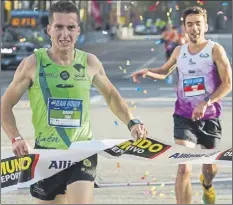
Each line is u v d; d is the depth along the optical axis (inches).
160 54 2790.4
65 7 371.9
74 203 369.4
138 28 4261.8
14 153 375.2
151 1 3521.2
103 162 713.6
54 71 376.2
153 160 404.2
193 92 504.4
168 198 569.3
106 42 3634.4
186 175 487.5
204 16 502.3
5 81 1581.0
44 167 378.0
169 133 917.8
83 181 372.8
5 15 2336.4
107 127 971.3
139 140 396.5
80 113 380.2
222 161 407.5
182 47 511.2
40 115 380.2
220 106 512.7
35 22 2009.1
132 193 585.3
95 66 383.2
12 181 382.0
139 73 518.6
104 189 599.5
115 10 4229.8
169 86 1616.6
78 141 378.6
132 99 1337.4
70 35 371.9
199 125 508.4
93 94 1395.2
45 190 384.5
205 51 500.4
